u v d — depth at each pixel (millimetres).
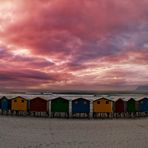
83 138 25984
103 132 30125
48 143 23219
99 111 43750
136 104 46938
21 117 43781
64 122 38438
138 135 28375
